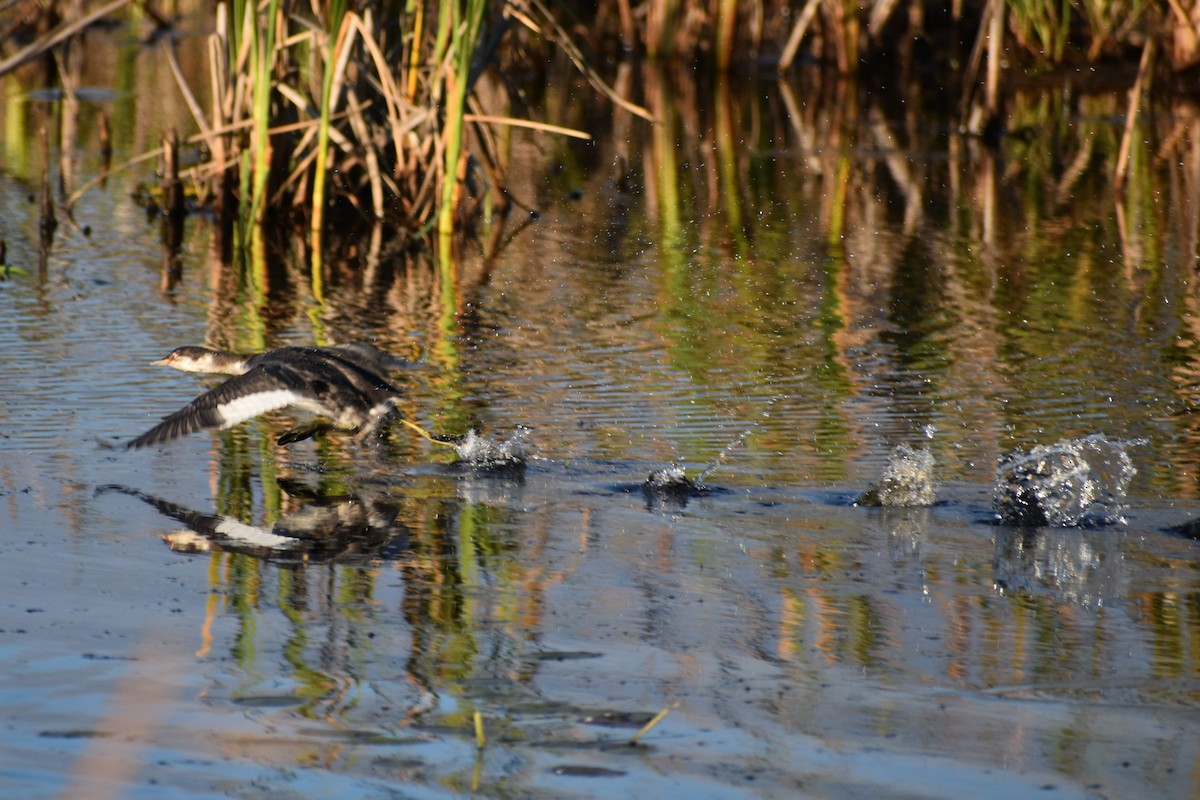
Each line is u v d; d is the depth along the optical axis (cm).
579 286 1927
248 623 870
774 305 1823
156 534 1024
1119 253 2130
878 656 841
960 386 1462
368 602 910
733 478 1180
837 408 1381
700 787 684
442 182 2245
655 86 3778
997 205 2492
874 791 682
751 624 887
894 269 2033
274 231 2252
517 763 704
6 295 1769
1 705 749
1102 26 3700
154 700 757
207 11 4566
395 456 1233
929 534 1060
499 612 899
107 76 3588
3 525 1026
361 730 736
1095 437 1262
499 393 1416
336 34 2114
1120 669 824
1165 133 3148
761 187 2653
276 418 1335
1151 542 1048
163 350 1541
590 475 1189
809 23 4231
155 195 2419
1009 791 684
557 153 2981
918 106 3534
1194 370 1525
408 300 1836
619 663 826
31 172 2567
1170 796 680
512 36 3628
